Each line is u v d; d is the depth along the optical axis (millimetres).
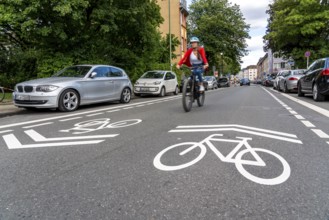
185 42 55312
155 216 2811
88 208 2996
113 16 17594
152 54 24797
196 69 10156
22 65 22047
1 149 5328
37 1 14680
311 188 3391
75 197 3254
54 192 3395
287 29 38000
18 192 3416
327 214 2807
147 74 21406
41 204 3105
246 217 2768
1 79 21719
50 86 10461
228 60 59156
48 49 17234
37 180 3770
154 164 4273
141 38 21141
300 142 5410
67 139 6008
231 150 4883
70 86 10969
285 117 8461
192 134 6137
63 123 8023
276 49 44406
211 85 36188
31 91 10477
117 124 7656
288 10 37906
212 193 3285
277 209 2908
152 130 6703
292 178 3680
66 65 16703
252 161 4324
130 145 5375
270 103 12945
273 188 3396
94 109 11539
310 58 38094
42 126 7617
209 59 59750
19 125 7871
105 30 17047
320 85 13336
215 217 2773
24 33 16797
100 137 6109
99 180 3723
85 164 4355
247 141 5469
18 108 11727
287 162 4277
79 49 17609
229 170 3969
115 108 11797
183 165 4203
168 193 3305
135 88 20156
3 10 15328
